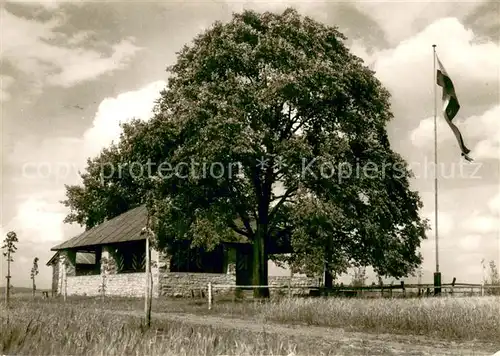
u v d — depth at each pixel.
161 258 39.84
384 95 35.75
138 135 32.50
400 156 36.44
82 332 12.80
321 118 34.25
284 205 36.50
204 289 40.66
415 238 37.66
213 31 34.34
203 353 10.85
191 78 33.88
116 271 45.06
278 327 19.59
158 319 20.52
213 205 32.47
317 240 31.94
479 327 17.39
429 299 24.12
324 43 34.62
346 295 32.56
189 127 31.73
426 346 15.11
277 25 33.91
